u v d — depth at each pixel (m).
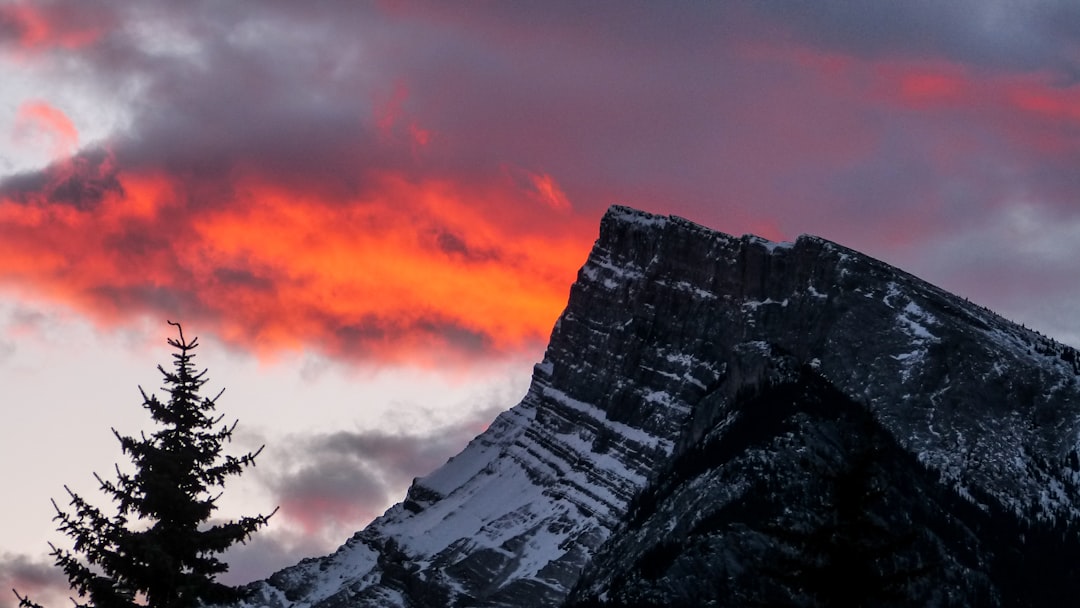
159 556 143.00
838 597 133.50
